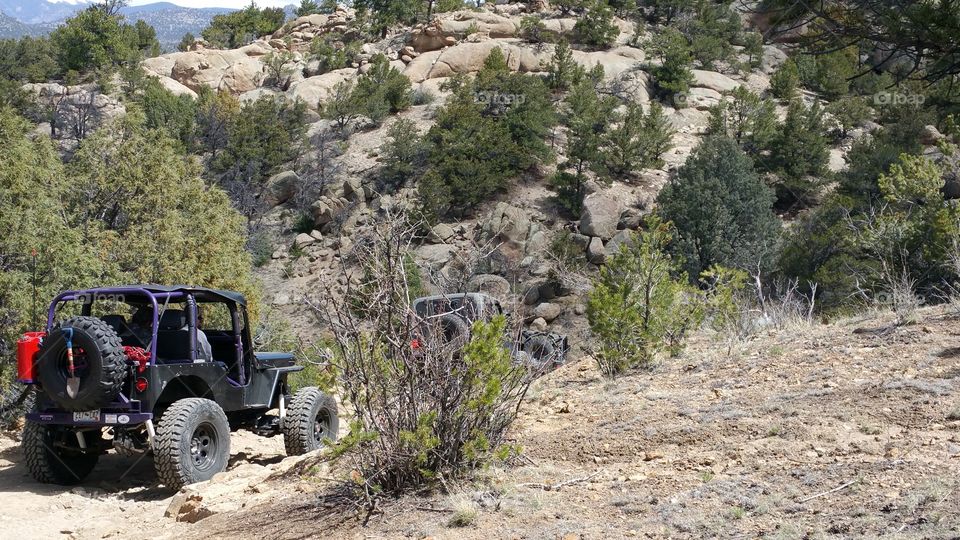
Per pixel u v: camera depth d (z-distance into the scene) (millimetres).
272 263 51844
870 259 23688
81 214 19406
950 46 5637
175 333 8844
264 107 66875
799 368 8102
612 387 8781
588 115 60156
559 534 4707
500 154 57906
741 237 41312
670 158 62344
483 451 6078
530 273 43125
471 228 49594
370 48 89875
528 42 83875
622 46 82500
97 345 7840
